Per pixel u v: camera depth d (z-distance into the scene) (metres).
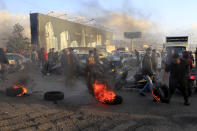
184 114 3.86
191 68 5.75
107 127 3.21
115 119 3.57
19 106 4.25
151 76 5.59
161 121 3.48
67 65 6.56
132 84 5.94
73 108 4.18
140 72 6.08
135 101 4.88
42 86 6.62
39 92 5.71
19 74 8.84
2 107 4.16
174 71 4.48
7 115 3.66
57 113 3.84
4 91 5.66
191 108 4.29
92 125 3.29
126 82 6.14
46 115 3.71
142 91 5.43
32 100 4.79
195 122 3.44
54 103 4.55
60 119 3.53
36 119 3.49
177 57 4.39
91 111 4.00
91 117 3.66
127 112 3.97
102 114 3.83
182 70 4.42
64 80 6.80
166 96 4.86
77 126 3.23
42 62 9.95
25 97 5.08
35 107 4.20
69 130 3.08
